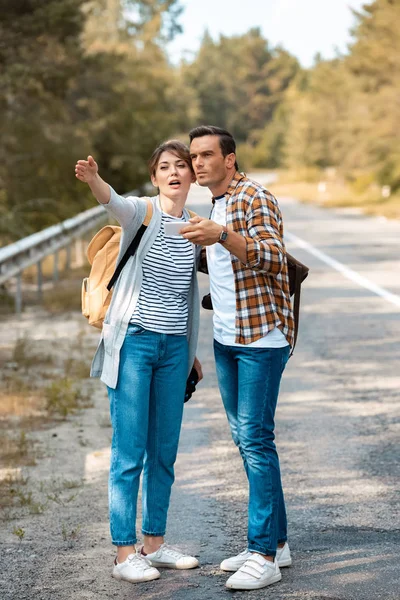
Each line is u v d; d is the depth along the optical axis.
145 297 5.16
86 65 26.25
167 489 5.33
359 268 20.11
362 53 65.62
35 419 8.48
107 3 60.81
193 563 5.18
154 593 4.83
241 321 4.99
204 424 8.35
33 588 4.90
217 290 5.09
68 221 18.89
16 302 14.25
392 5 63.59
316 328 13.05
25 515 6.06
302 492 6.43
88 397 9.16
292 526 5.78
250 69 194.75
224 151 5.02
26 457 7.33
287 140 118.88
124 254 5.16
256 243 4.77
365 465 7.03
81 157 25.45
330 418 8.42
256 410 5.02
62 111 25.88
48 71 22.69
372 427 8.10
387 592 4.72
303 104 110.50
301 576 4.99
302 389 9.57
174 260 5.15
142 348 5.14
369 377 10.06
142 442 5.17
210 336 12.59
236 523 5.86
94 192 4.90
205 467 7.07
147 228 5.10
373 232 31.48
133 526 5.12
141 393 5.14
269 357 5.01
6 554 5.39
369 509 6.07
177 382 5.27
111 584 4.96
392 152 65.62
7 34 21.53
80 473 6.96
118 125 36.81
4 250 12.87
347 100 103.31
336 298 15.82
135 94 38.22
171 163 5.16
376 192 65.06
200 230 4.70
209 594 4.80
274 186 105.06
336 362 10.84
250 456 5.05
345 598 4.67
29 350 11.39
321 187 78.31
